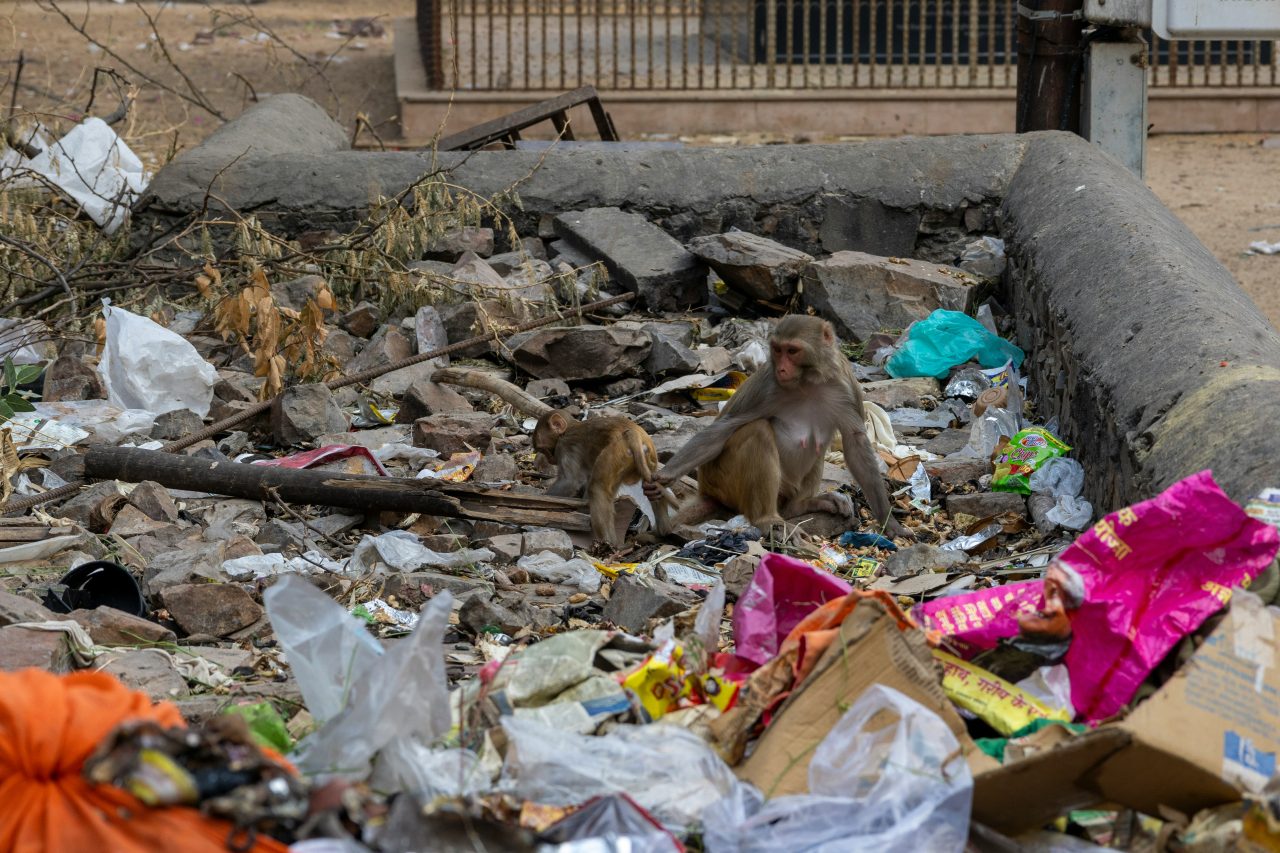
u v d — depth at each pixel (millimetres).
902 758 3324
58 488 6457
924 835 3172
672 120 18797
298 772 3344
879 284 9227
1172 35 10125
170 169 10297
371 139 18641
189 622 5098
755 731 3652
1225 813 3184
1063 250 7910
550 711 3695
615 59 18812
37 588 5352
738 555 5859
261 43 23891
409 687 3502
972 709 3701
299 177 10289
